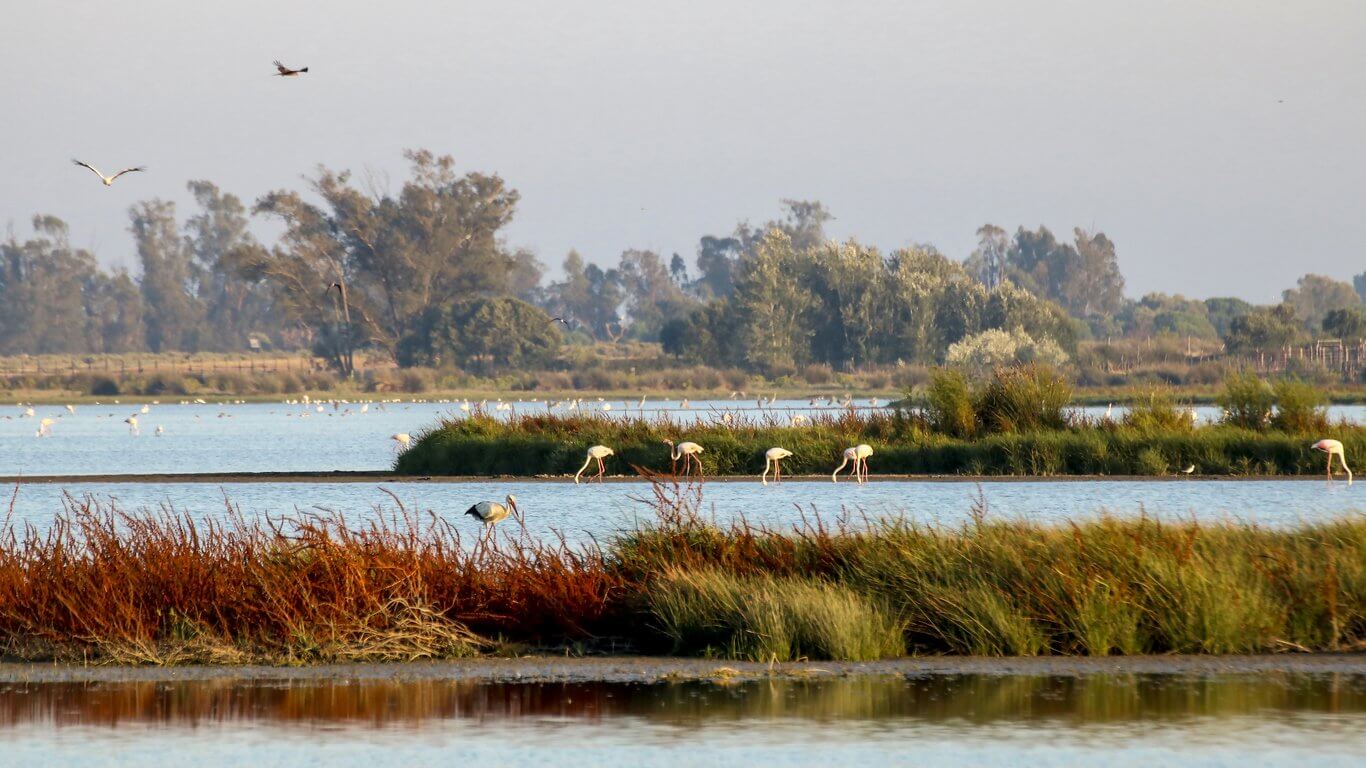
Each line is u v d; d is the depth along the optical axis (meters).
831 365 109.81
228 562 14.49
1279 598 13.95
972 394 37.09
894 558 14.63
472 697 12.05
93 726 11.18
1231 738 10.58
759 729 10.94
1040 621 13.73
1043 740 10.57
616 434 35.56
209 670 13.12
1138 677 12.57
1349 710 11.38
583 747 10.48
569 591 14.34
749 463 33.94
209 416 83.94
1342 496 27.78
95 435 62.62
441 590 14.40
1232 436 34.03
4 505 28.25
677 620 13.87
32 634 13.87
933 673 12.75
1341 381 85.19
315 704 11.85
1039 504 26.62
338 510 26.64
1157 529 15.15
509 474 34.66
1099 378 88.81
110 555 14.61
